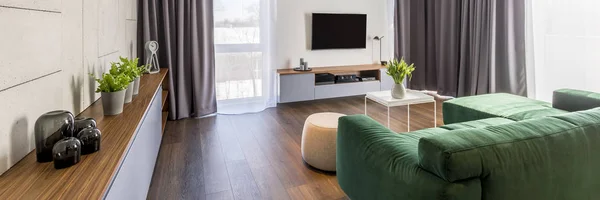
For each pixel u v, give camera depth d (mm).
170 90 4043
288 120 4156
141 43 3836
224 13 4438
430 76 5684
